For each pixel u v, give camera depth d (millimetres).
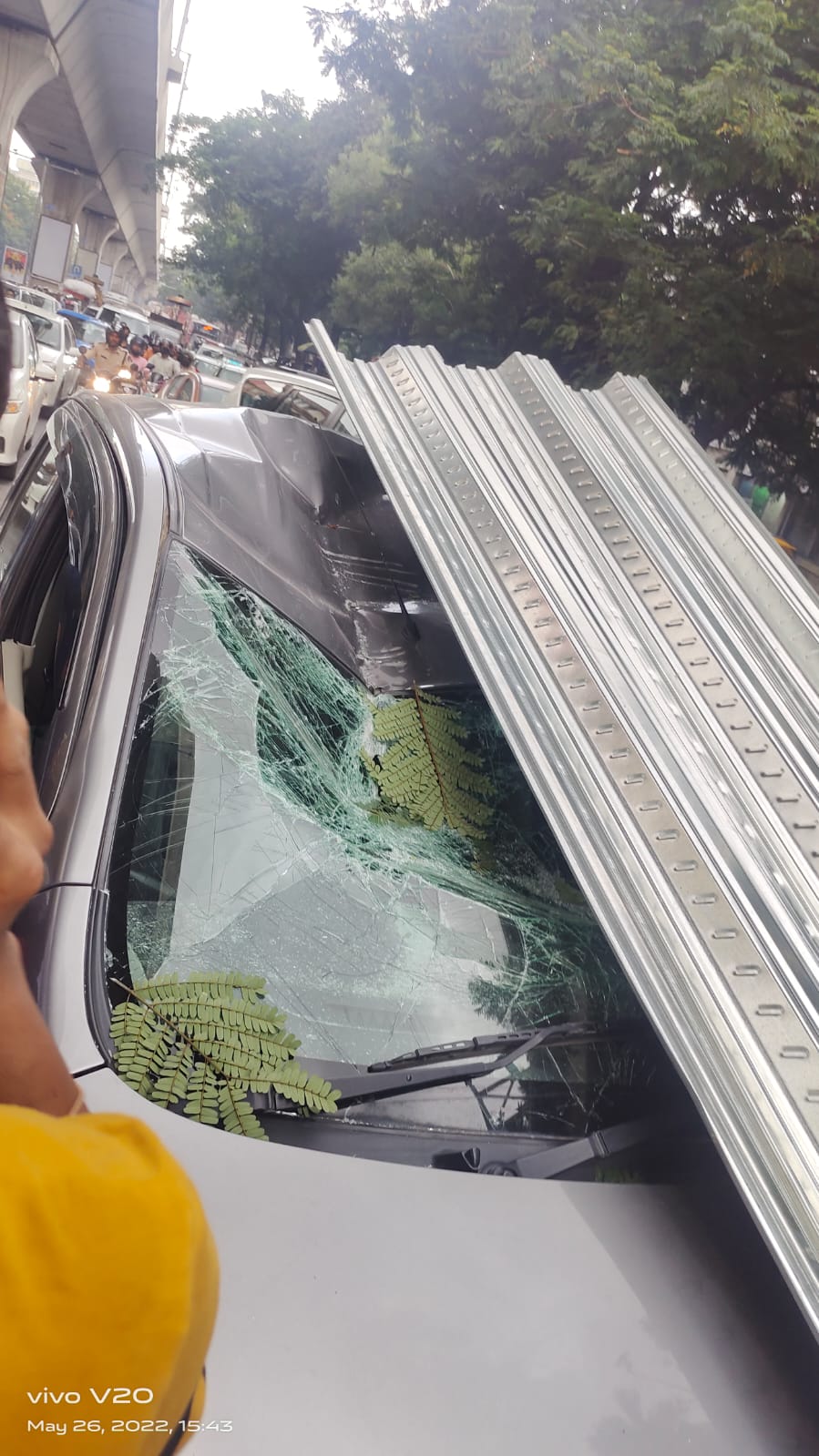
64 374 13508
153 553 2074
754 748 2070
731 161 8094
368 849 2010
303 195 27969
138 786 1702
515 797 2350
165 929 1603
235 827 1828
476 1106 1617
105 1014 1424
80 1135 507
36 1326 442
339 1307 1215
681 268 8773
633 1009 1881
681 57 8617
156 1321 476
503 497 2449
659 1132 1624
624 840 1685
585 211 8969
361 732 2303
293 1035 1572
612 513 2629
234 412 2902
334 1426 1104
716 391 9344
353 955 1770
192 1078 1436
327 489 2994
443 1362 1197
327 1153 1414
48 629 2596
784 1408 1293
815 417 10266
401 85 10992
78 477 2490
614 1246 1423
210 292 48500
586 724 1900
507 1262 1342
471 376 3041
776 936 1582
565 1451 1159
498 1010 1793
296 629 2326
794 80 8633
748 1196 1300
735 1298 1405
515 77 9562
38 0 32094
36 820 550
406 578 2912
